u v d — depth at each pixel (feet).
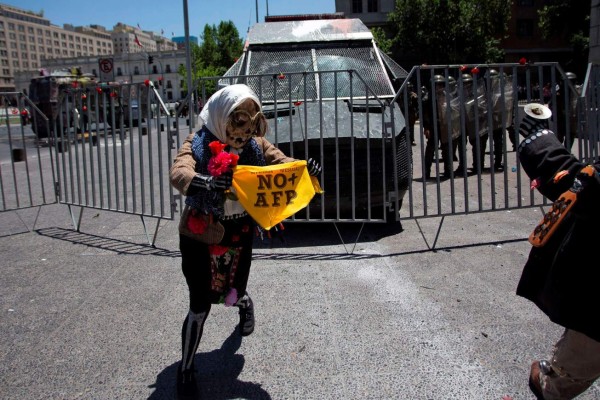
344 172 18.15
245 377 10.11
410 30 138.72
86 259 17.42
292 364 10.51
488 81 17.76
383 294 13.79
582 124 19.31
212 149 8.89
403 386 9.65
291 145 17.46
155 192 30.12
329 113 19.27
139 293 14.30
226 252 10.01
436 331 11.68
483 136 30.71
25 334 12.04
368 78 22.22
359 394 9.45
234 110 9.16
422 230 19.89
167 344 11.43
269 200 9.64
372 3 161.17
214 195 9.18
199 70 183.93
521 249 17.21
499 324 11.93
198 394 9.59
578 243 6.64
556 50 165.48
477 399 9.21
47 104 70.49
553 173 7.10
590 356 7.12
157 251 18.15
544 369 8.67
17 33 614.34
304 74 17.22
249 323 11.42
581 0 121.39
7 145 62.23
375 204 18.54
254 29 25.93
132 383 9.99
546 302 6.98
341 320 12.34
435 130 17.80
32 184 32.94
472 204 23.77
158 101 17.78
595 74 19.22
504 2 137.69
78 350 11.25
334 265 16.16
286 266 16.15
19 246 19.13
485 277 14.80
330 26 25.64
